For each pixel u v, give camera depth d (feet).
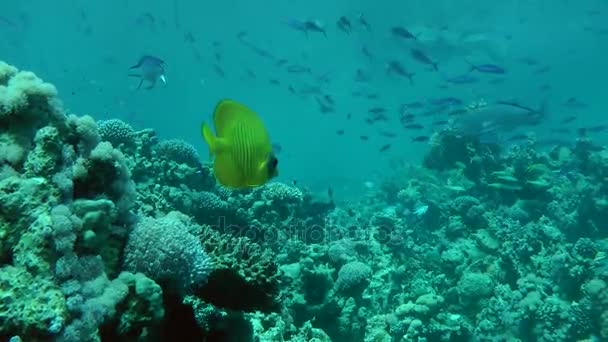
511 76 130.72
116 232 10.57
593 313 21.54
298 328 18.38
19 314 7.47
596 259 24.00
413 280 26.09
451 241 33.04
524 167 38.50
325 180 86.28
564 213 35.24
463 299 24.64
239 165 7.44
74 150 10.63
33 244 8.29
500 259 27.17
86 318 8.22
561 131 57.16
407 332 21.59
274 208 27.84
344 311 20.52
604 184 36.17
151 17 76.28
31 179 9.18
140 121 97.86
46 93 10.25
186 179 26.45
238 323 13.82
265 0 149.69
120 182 10.98
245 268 12.81
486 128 37.78
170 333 11.59
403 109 47.24
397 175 50.49
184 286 10.84
